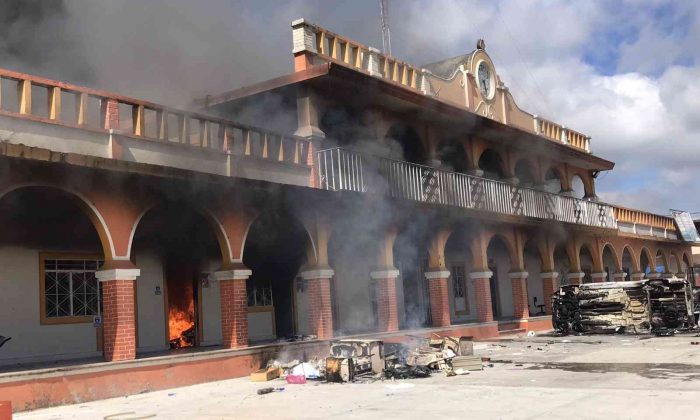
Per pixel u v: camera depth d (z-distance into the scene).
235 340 13.55
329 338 15.61
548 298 25.22
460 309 24.70
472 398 9.44
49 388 10.18
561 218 25.88
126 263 11.69
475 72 23.20
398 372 12.37
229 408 9.52
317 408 9.16
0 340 11.02
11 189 10.23
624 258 37.75
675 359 13.31
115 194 11.72
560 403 8.70
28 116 10.76
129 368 11.34
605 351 15.50
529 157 25.42
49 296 13.24
